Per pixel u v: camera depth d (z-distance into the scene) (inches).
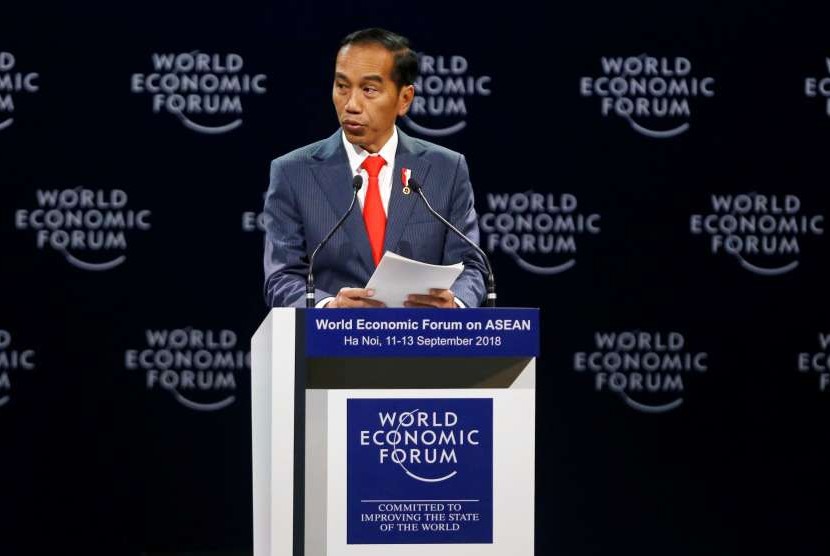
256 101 714.2
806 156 729.0
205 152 709.9
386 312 351.9
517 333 356.2
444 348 353.1
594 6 730.8
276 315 354.6
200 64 710.5
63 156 700.0
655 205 730.8
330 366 354.9
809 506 732.0
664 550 727.1
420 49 724.7
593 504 725.3
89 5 703.7
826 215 735.1
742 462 730.8
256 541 418.9
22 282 695.7
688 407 729.6
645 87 731.4
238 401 708.7
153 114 706.2
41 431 695.1
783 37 730.2
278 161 510.3
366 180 495.5
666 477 727.7
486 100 726.5
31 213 697.6
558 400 725.3
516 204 725.9
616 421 727.1
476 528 355.9
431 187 497.0
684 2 733.3
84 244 700.7
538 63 729.0
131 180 703.7
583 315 726.5
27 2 700.0
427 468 355.3
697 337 730.2
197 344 706.2
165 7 708.7
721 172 732.7
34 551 692.1
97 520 697.6
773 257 733.9
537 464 723.4
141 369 703.1
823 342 733.3
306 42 718.5
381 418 354.9
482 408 357.7
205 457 706.2
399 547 353.7
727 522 730.2
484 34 727.7
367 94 489.7
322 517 351.9
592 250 728.3
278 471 352.2
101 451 698.8
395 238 489.1
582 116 729.6
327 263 490.6
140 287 703.7
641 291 729.6
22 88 697.6
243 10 714.2
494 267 725.3
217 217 709.3
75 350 698.8
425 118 723.4
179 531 703.1
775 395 732.0
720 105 733.3
